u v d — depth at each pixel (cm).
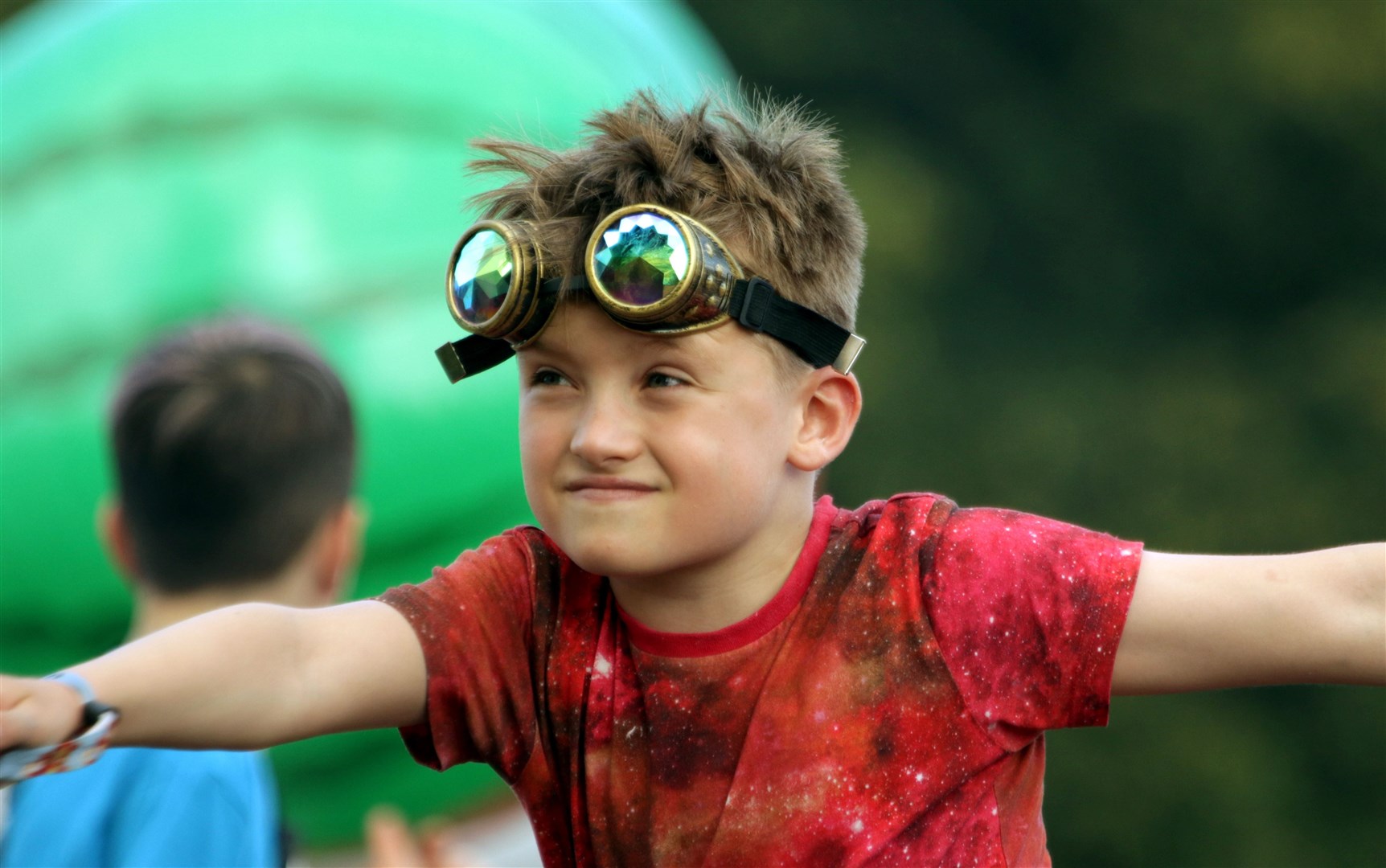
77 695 507
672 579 620
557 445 591
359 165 1662
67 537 1564
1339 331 5875
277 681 571
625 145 615
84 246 1628
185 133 1678
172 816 820
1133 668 607
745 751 611
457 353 635
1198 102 6069
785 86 5850
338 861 1609
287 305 1573
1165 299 6072
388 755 1602
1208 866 4822
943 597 613
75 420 1570
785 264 610
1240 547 5191
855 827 604
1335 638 590
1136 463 5353
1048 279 5962
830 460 627
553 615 646
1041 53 6112
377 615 610
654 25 2147
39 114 1720
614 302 569
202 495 930
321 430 966
